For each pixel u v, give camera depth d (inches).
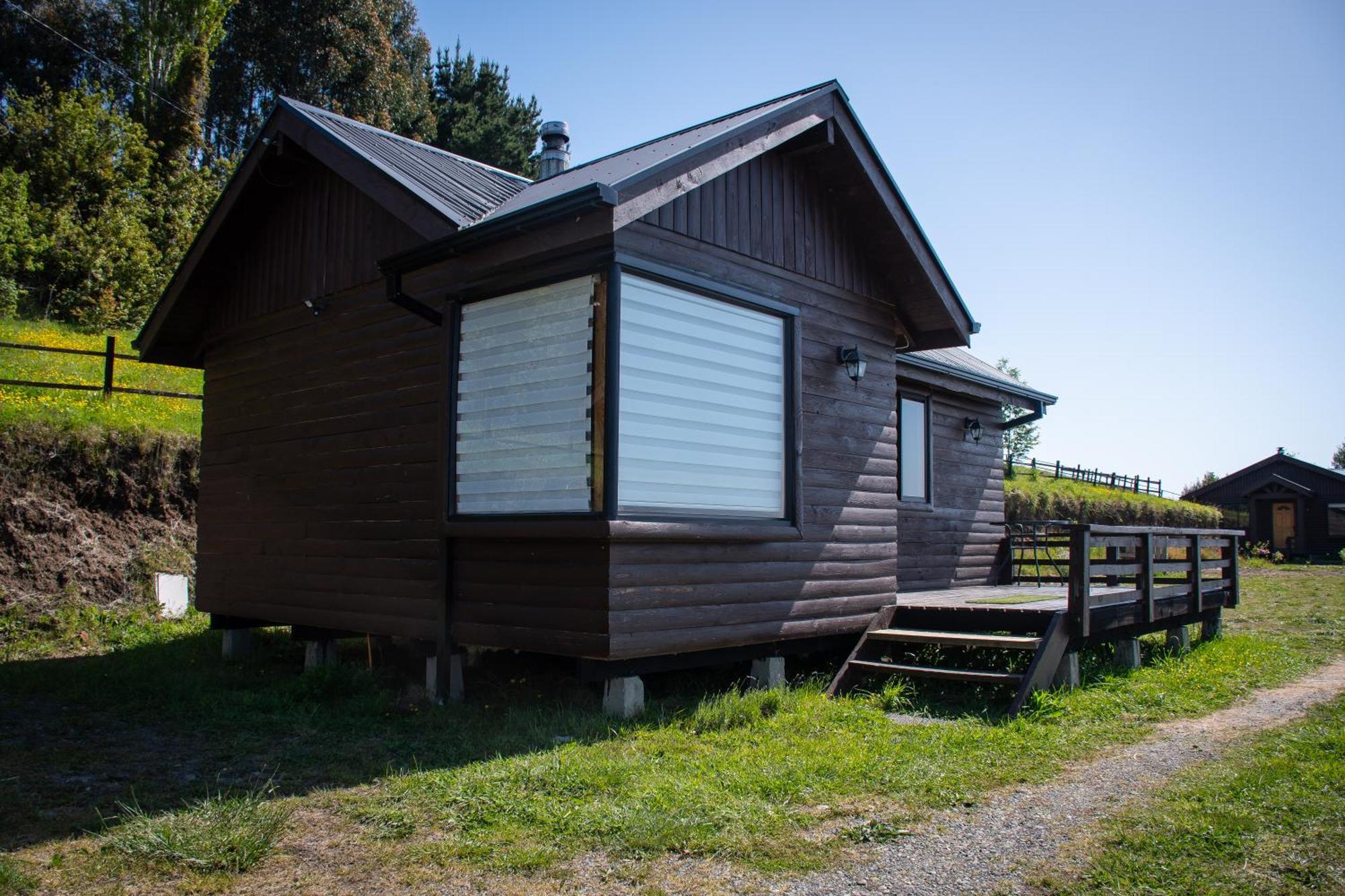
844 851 160.4
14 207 877.8
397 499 315.9
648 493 266.5
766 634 301.3
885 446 370.6
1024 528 617.3
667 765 211.5
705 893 142.9
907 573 476.7
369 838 168.2
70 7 1405.0
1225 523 1507.1
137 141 1067.3
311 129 332.8
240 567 388.2
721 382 295.7
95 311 874.8
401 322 322.7
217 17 1400.1
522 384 278.7
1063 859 155.3
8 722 265.3
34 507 451.5
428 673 299.3
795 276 331.6
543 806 181.3
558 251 263.6
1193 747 231.6
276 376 379.2
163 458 507.8
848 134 332.5
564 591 260.8
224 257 404.2
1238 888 141.4
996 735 241.0
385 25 1593.3
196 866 153.2
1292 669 356.2
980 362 637.9
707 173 273.7
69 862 156.0
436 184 311.9
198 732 253.8
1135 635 352.8
